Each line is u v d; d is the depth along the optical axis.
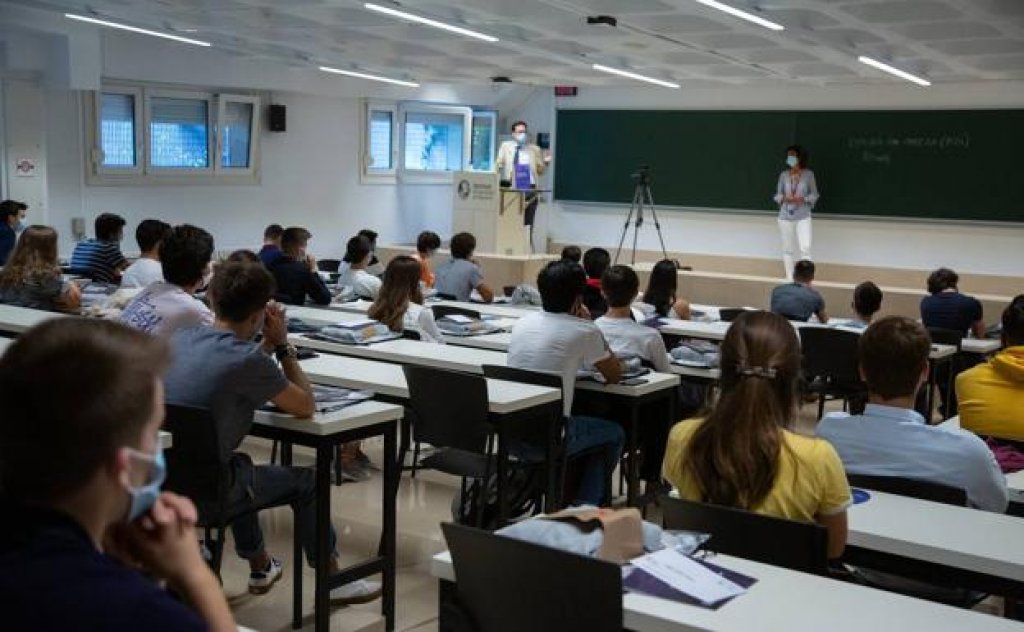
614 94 13.46
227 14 8.22
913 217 11.64
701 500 2.25
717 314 7.41
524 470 3.93
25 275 5.35
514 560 1.76
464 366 4.33
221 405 2.91
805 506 2.16
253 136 11.59
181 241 3.69
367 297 7.24
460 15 7.82
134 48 10.09
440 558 1.95
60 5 8.16
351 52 10.21
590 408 4.65
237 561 3.95
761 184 12.55
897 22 7.17
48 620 0.98
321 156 12.46
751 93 12.49
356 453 5.27
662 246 12.30
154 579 1.14
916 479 2.56
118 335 1.10
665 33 8.22
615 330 4.75
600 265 6.54
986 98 11.11
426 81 12.66
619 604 1.67
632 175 13.33
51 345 1.05
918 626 1.73
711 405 2.32
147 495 1.09
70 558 1.01
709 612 1.75
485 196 12.70
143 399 1.07
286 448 4.66
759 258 12.79
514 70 11.40
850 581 2.49
